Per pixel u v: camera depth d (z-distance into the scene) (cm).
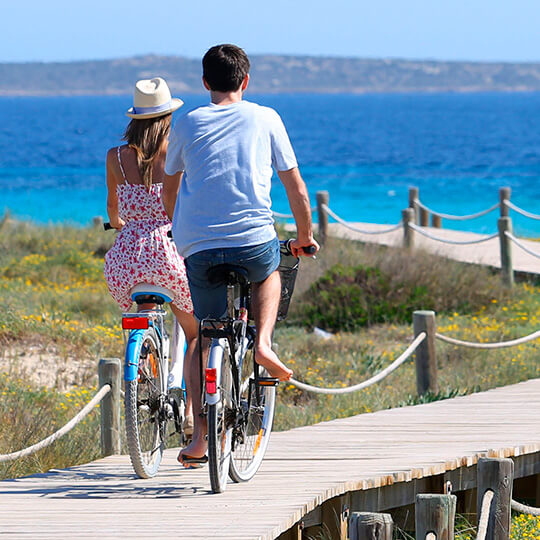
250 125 2081
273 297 2119
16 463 2825
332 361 4953
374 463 2541
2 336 4962
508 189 8212
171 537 1870
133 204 2319
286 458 2633
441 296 6297
